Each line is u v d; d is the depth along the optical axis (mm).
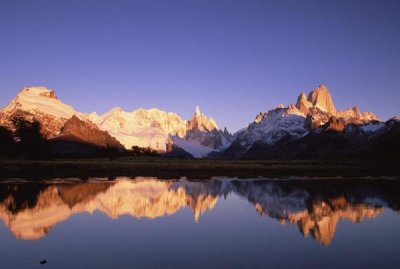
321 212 47219
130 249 29016
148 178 102875
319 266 25438
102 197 59031
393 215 44812
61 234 33812
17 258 26547
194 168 131875
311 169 135000
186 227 37281
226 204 54219
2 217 41062
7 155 148000
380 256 27812
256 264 25656
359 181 97000
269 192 70188
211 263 25750
